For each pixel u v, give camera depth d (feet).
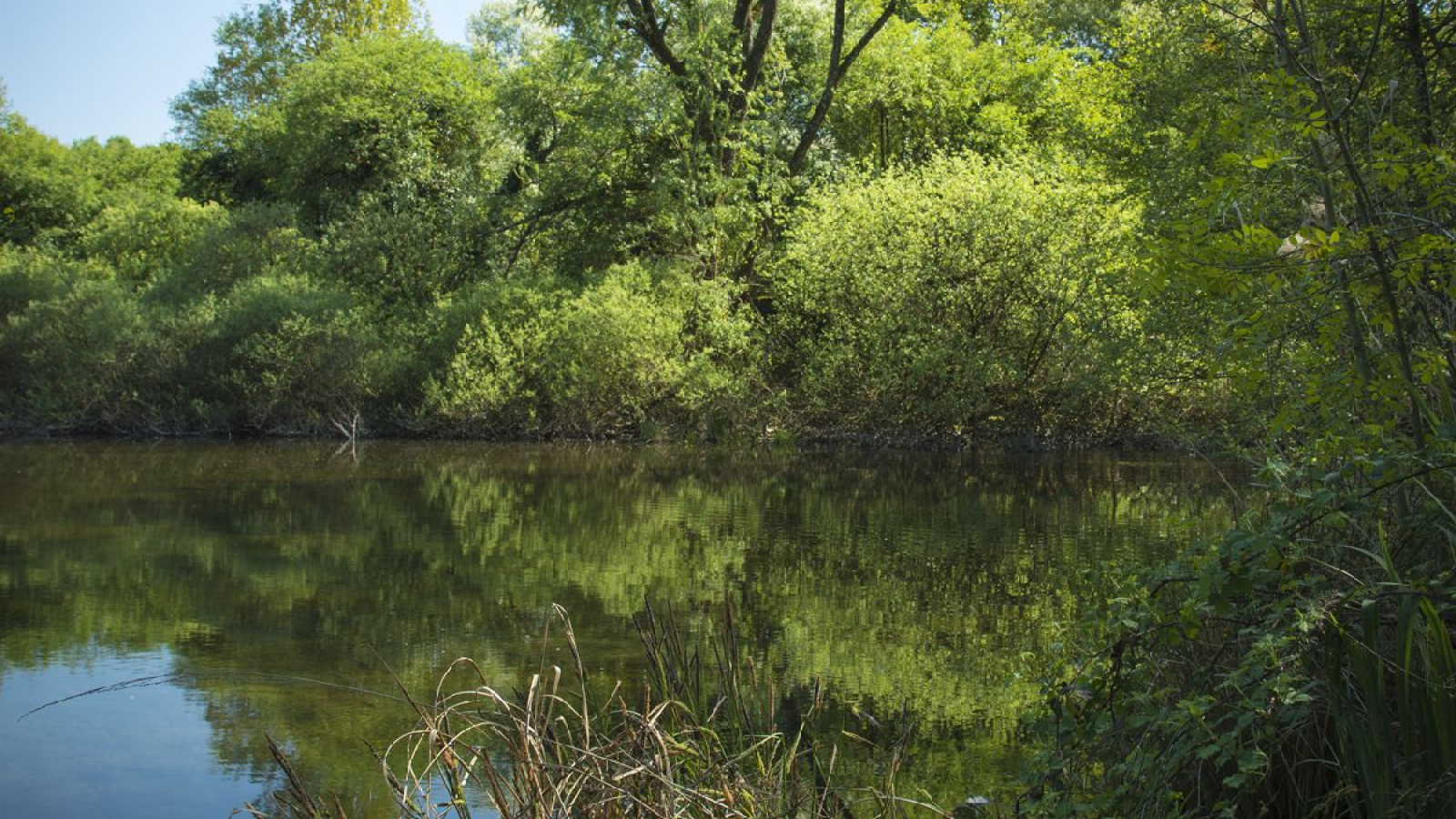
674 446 71.82
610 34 78.79
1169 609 11.79
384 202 90.33
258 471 54.80
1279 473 11.43
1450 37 15.46
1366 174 13.50
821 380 71.26
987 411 70.28
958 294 68.23
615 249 83.71
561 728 17.20
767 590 28.96
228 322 74.49
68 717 18.99
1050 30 107.04
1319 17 16.69
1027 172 71.00
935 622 25.52
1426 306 12.62
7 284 77.92
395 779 12.64
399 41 98.43
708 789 13.07
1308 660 11.60
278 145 100.12
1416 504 12.10
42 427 74.18
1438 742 10.21
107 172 131.03
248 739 17.94
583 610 26.84
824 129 101.19
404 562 32.63
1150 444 70.13
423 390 75.05
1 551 33.76
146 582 29.71
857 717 18.60
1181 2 31.60
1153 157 45.03
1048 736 12.23
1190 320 32.07
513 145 99.60
